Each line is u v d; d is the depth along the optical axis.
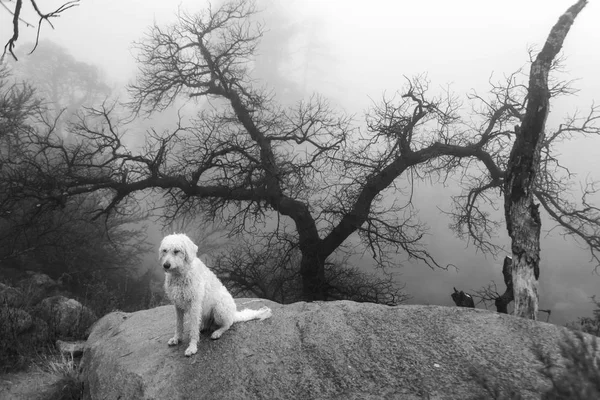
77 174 19.28
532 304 8.48
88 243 22.75
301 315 5.44
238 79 20.09
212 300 5.13
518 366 4.05
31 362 7.89
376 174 18.23
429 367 4.21
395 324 5.00
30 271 19.66
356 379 4.21
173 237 4.77
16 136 18.53
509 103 17.28
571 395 2.79
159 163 18.53
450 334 4.68
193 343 4.92
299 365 4.51
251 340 5.02
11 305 9.77
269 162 18.39
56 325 9.17
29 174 17.88
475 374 3.35
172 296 4.87
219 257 20.45
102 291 16.41
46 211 18.08
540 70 9.03
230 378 4.45
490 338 4.53
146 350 5.22
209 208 19.73
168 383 4.53
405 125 18.27
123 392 4.63
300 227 18.20
